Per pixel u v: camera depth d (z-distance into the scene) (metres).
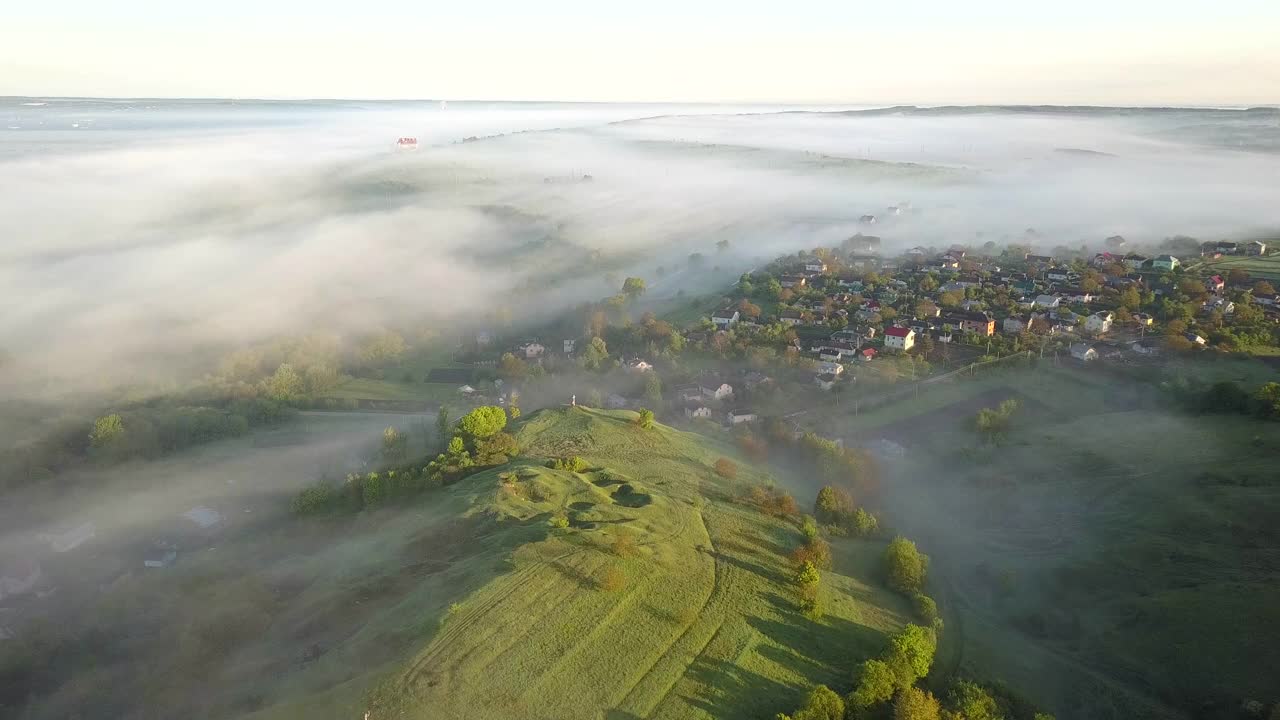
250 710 73.38
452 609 78.38
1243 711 78.06
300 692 73.12
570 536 92.06
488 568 86.44
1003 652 89.25
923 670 77.81
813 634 82.31
